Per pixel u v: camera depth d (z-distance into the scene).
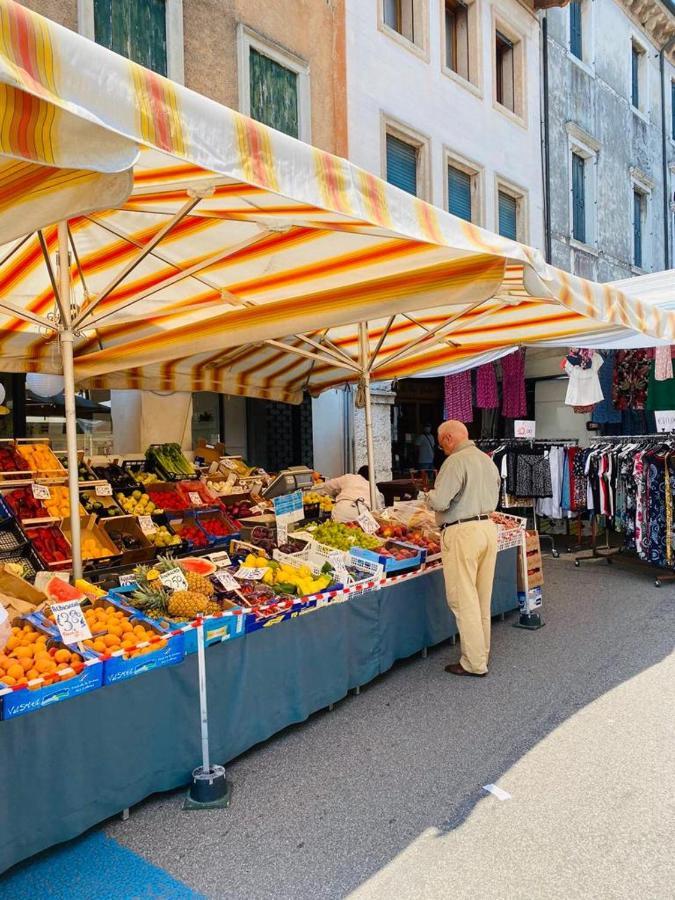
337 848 3.10
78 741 3.11
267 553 5.50
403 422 13.74
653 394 10.10
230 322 4.82
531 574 6.67
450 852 3.05
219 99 9.12
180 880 2.89
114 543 6.13
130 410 9.25
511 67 14.97
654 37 20.00
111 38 8.05
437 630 5.86
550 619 6.88
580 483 9.62
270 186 2.44
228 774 3.83
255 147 2.39
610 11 17.94
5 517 5.54
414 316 6.41
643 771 3.76
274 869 2.96
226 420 10.70
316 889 2.82
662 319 5.93
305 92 10.30
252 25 9.54
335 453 11.42
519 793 3.55
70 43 1.84
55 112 1.89
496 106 14.10
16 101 1.81
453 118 12.96
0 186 2.45
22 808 2.89
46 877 2.93
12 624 3.66
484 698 4.85
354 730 4.37
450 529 5.29
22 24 1.73
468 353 7.12
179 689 3.57
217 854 3.08
